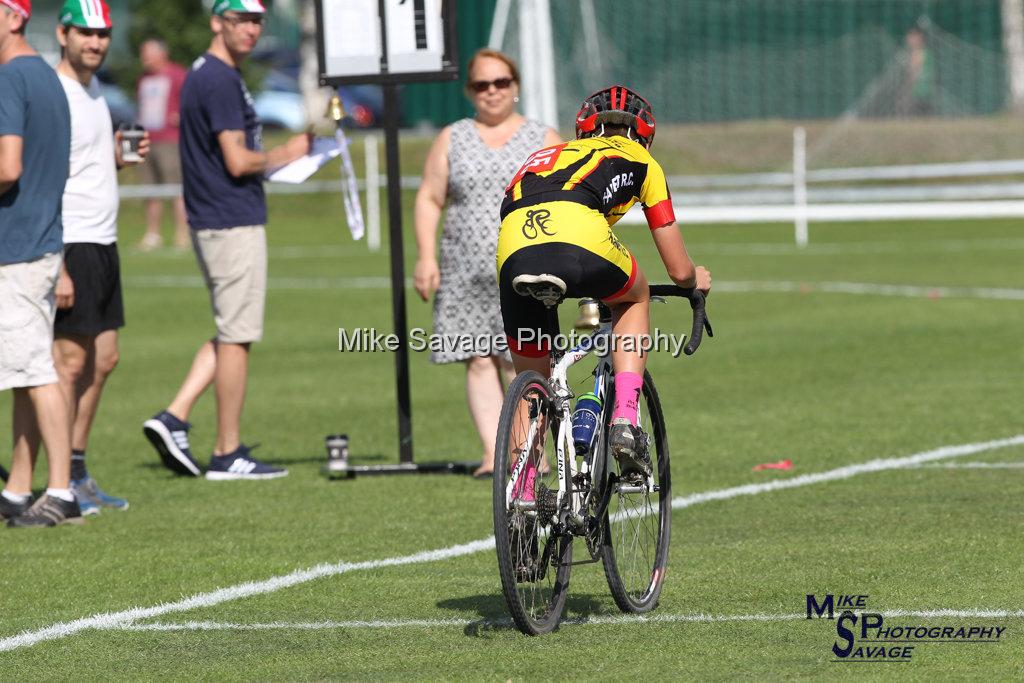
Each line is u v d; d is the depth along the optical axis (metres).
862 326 53.06
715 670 18.03
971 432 33.94
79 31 28.67
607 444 20.77
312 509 28.50
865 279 68.31
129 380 46.00
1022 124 125.31
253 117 32.19
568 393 19.84
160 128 89.50
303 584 22.75
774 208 89.31
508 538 18.88
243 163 31.20
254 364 48.69
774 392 40.34
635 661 18.50
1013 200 108.19
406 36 31.91
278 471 32.06
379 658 18.89
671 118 139.00
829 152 121.50
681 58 139.12
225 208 31.41
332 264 80.88
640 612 20.91
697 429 35.38
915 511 26.42
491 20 127.44
